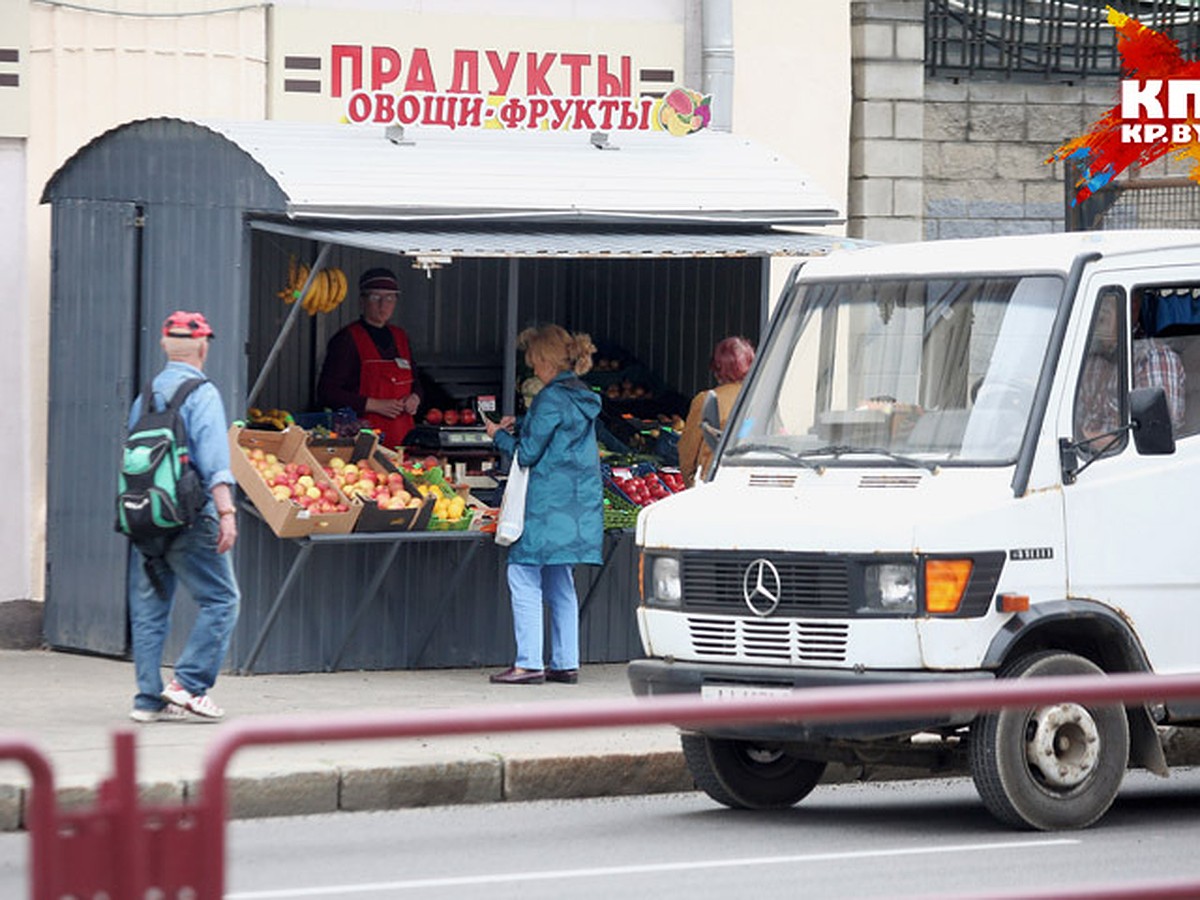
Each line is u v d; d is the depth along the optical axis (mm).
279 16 32969
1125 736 21906
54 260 30719
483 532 29062
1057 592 21625
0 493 31391
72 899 10625
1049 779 21484
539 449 28406
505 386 29719
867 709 11734
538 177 29797
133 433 24359
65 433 30547
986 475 21797
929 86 39094
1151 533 22109
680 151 31625
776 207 30875
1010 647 21391
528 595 28750
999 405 22141
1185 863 19969
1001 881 18969
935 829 21984
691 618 22531
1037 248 22797
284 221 28375
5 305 31500
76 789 20969
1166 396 22328
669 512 22891
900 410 22734
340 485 28281
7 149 31500
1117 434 22109
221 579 24828
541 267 34219
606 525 30344
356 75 33438
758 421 23625
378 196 28219
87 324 30188
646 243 29047
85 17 31922
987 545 21359
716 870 19391
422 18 33812
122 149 29750
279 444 28547
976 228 39469
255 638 28609
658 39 35500
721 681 22172
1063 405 21938
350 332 31000
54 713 25734
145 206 29469
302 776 22359
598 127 31812
